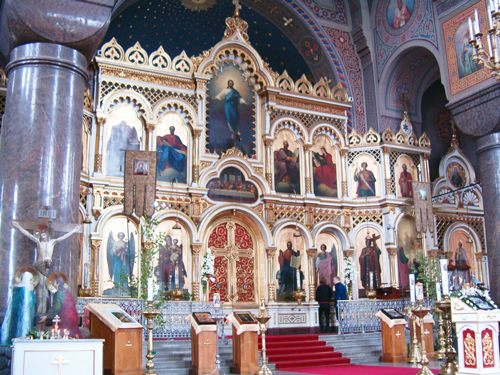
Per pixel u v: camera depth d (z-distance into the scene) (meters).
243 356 13.81
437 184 25.17
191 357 13.82
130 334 11.47
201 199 20.25
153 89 20.34
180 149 20.45
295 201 22.00
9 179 10.64
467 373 10.48
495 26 10.45
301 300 21.30
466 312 10.59
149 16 23.67
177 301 17.44
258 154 21.89
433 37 22.06
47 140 10.84
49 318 9.27
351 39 26.73
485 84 18.81
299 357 16.48
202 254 20.08
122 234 18.88
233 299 20.53
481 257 25.11
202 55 21.22
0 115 16.41
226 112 21.62
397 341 16.89
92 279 17.92
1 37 12.20
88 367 7.73
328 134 23.58
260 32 26.36
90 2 11.56
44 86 11.04
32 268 9.42
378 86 25.70
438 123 28.44
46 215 9.67
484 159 18.97
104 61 19.56
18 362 7.40
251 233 21.47
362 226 23.02
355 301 19.95
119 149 19.52
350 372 14.16
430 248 22.98
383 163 23.31
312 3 26.03
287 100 22.83
